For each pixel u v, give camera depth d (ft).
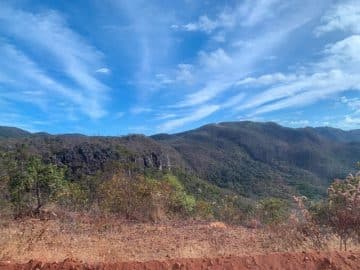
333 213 33.83
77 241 38.99
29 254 29.60
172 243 40.86
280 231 40.14
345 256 27.71
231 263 26.18
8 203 55.42
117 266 25.21
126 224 55.67
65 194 61.98
